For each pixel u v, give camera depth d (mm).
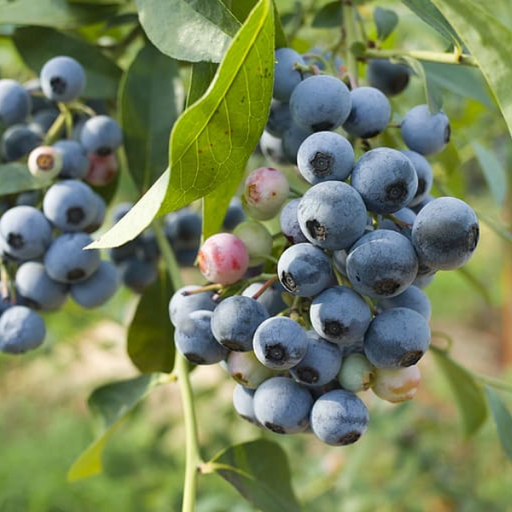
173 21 375
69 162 451
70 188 439
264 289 379
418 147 407
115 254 499
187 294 388
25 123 478
